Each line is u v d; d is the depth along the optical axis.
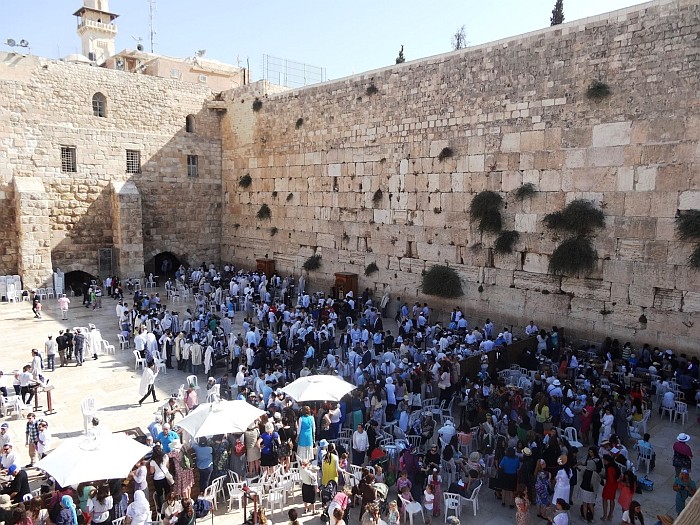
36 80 33.97
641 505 11.90
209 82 50.56
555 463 12.22
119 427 16.22
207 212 42.06
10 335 25.88
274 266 37.50
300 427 13.48
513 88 23.59
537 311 23.28
